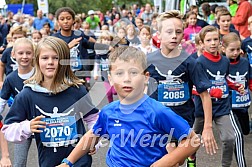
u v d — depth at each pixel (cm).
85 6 4056
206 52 597
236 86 641
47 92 421
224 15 869
